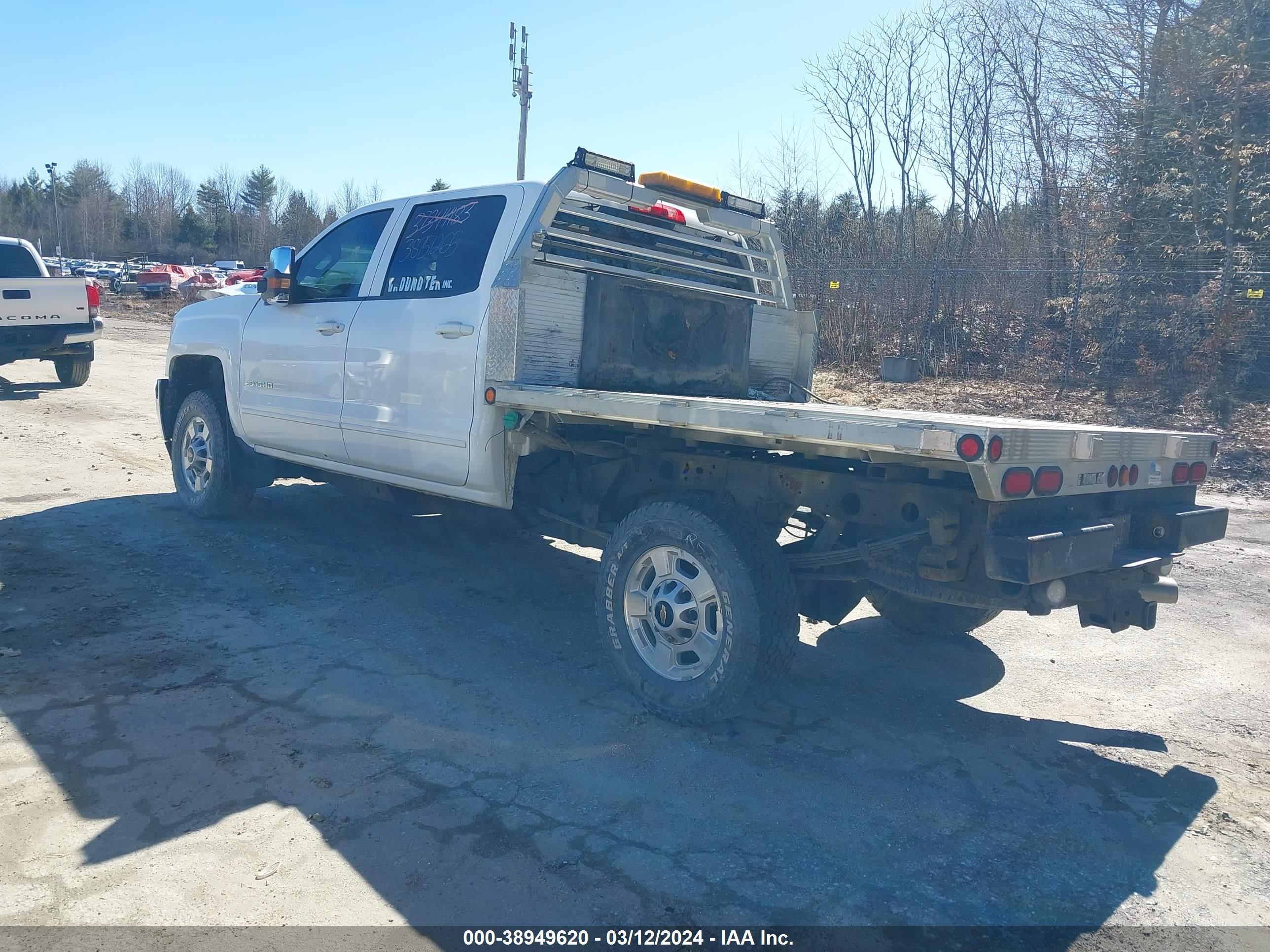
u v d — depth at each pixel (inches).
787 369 237.0
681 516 153.6
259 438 249.8
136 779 131.1
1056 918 110.3
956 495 138.1
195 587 212.7
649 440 176.1
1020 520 134.6
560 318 185.6
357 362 213.2
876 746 152.9
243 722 149.7
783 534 239.0
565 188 188.5
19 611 190.7
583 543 194.9
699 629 155.2
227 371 255.3
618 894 110.3
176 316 286.2
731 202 226.1
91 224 3531.0
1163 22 770.8
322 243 239.1
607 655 166.6
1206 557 282.8
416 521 285.6
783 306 239.5
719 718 151.6
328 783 132.4
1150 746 158.4
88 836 117.2
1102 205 805.9
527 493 200.1
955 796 137.6
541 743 147.9
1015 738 159.0
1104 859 123.3
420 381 196.4
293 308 236.4
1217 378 605.0
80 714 149.2
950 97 985.5
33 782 128.9
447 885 110.7
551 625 203.2
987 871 119.1
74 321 514.3
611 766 141.2
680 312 207.2
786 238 1035.9
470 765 139.6
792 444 145.0
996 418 153.8
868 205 1043.9
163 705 153.9
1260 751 157.6
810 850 121.5
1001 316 731.4
